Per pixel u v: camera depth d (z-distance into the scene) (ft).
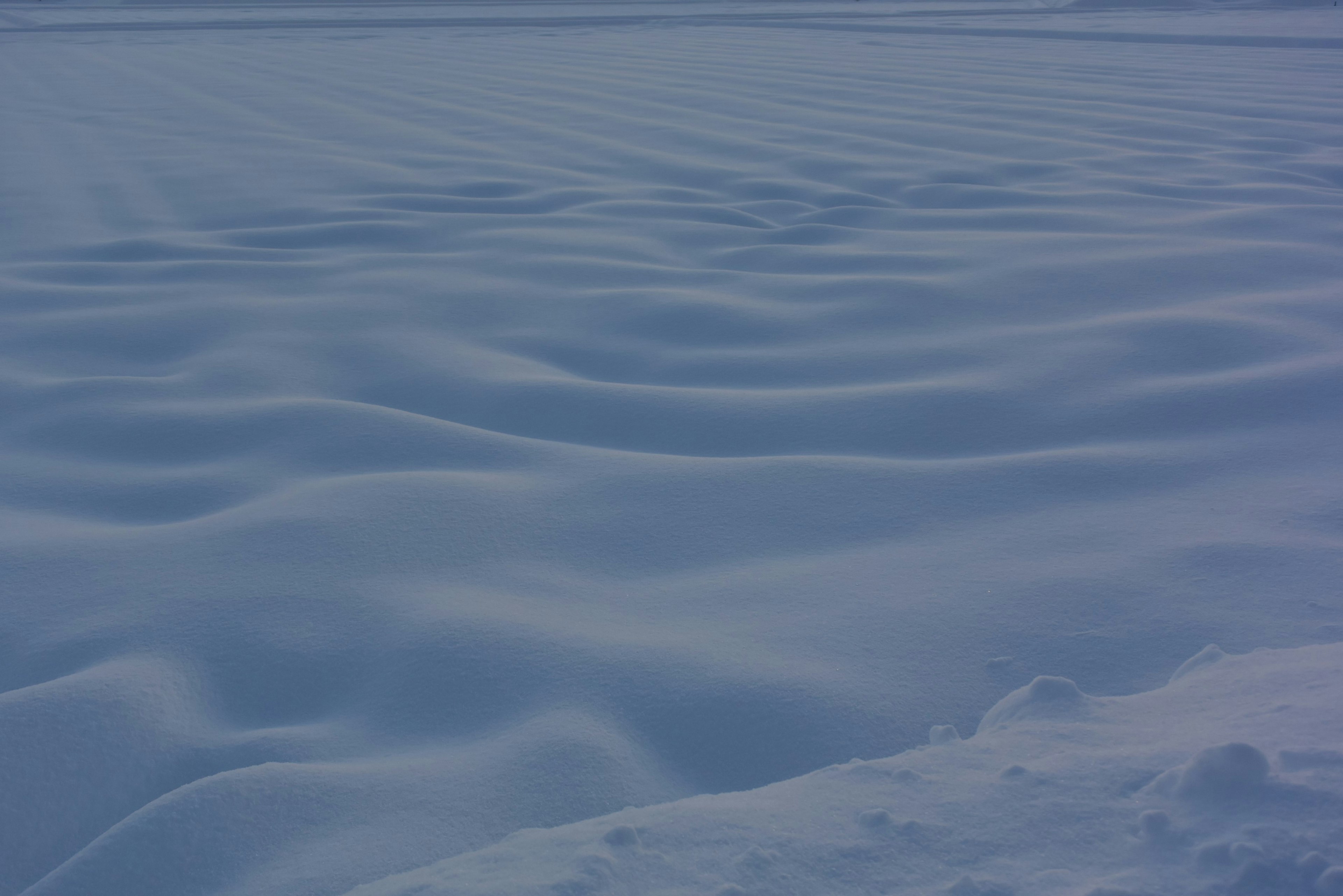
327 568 6.01
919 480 7.09
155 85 34.06
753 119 24.85
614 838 3.18
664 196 17.42
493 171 19.61
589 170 19.69
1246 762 3.04
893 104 26.89
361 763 4.47
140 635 5.41
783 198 17.33
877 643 5.20
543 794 4.16
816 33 53.78
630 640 5.26
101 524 6.89
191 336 10.73
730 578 5.96
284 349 10.20
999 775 3.41
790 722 4.63
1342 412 7.86
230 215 16.53
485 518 6.63
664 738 4.58
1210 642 5.11
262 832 3.98
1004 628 5.31
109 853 3.89
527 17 73.97
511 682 4.95
